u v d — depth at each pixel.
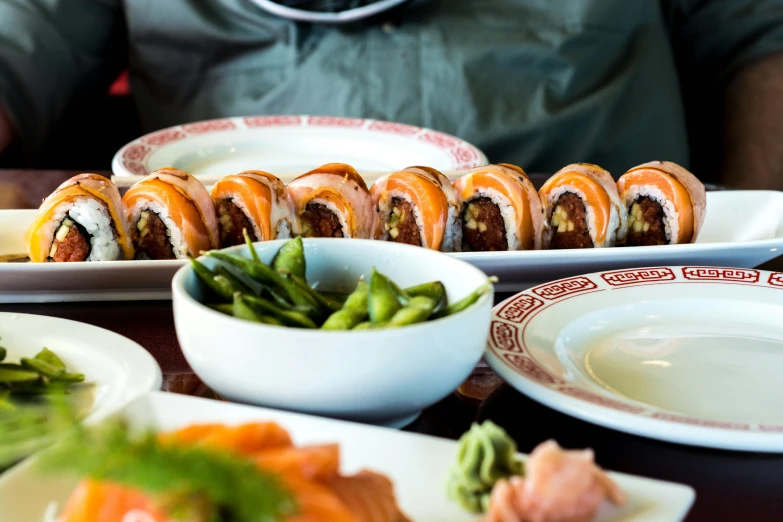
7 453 0.51
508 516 0.45
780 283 0.64
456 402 0.57
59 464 0.35
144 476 0.34
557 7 1.27
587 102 1.23
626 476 0.49
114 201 0.66
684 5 1.40
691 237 0.71
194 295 0.56
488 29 1.27
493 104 1.24
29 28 1.16
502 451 0.49
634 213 0.72
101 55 1.31
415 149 0.95
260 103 1.29
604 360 0.59
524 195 0.68
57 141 1.24
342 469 0.50
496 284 0.67
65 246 0.65
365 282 0.57
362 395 0.53
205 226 0.66
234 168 0.92
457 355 0.53
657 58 1.30
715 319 0.62
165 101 1.33
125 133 1.41
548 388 0.54
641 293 0.63
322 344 0.52
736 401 0.56
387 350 0.52
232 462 0.36
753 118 1.31
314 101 1.27
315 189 0.67
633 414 0.52
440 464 0.50
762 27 1.32
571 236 0.70
